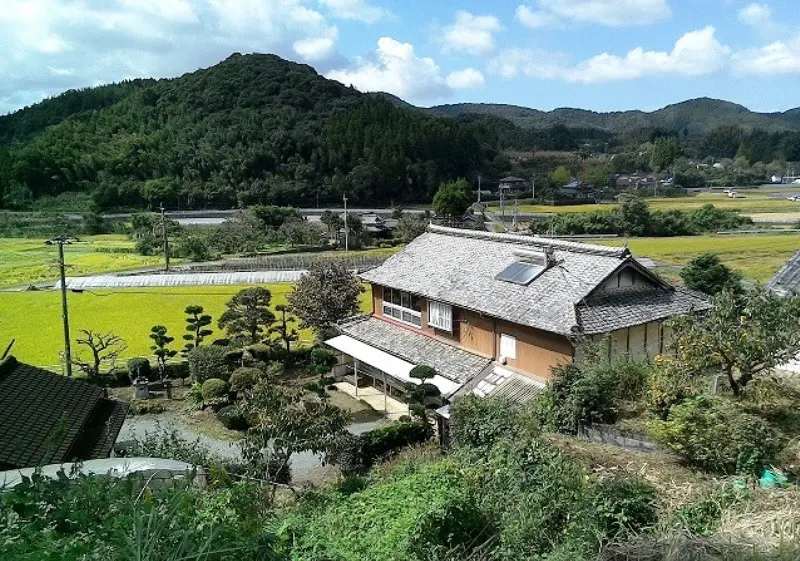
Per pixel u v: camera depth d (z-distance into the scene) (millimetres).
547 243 24234
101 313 41156
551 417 15086
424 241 30031
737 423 11375
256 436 16172
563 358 19844
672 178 137625
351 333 29125
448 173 127750
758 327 13758
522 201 116250
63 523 5879
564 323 19594
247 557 5996
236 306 33438
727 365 14344
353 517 9820
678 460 12000
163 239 66625
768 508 8938
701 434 11422
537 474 10844
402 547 8258
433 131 130375
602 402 15117
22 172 107938
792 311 14078
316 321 32469
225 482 11266
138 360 30578
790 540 7410
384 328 28719
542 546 9016
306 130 128500
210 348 30219
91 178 112250
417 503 9727
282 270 54969
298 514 10992
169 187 105750
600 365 16234
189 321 32562
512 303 22016
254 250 72188
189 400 27531
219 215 98938
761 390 13852
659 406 14078
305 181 114250
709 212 80000
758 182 140875
